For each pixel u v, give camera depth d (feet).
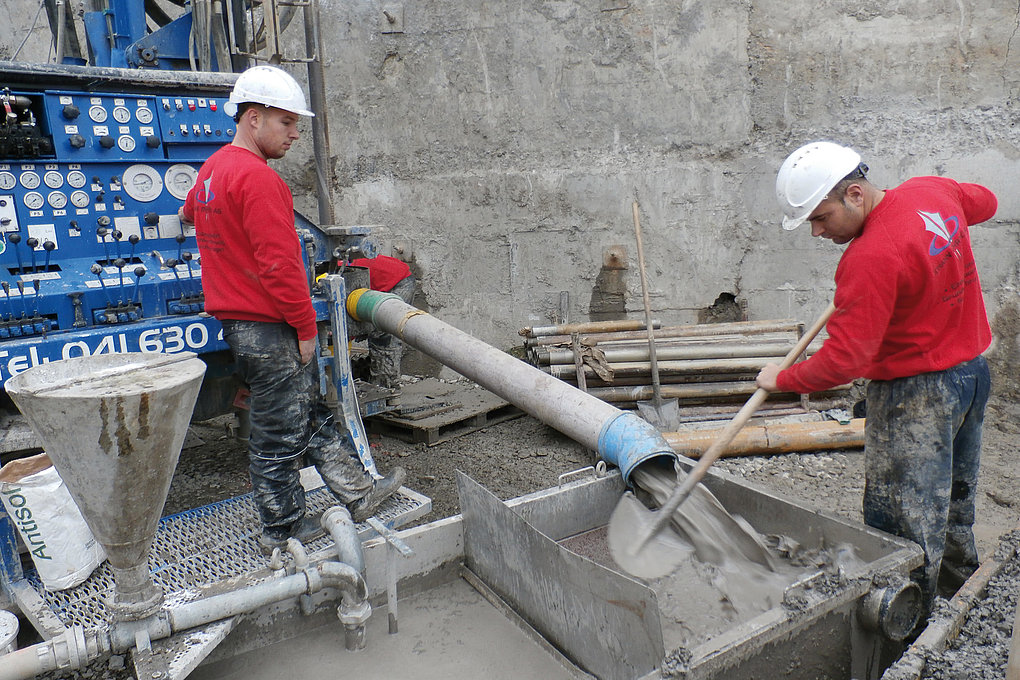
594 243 18.10
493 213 18.99
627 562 8.02
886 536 7.70
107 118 10.82
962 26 14.51
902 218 7.18
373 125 20.03
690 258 17.43
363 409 14.51
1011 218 14.65
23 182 10.14
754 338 15.76
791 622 6.52
